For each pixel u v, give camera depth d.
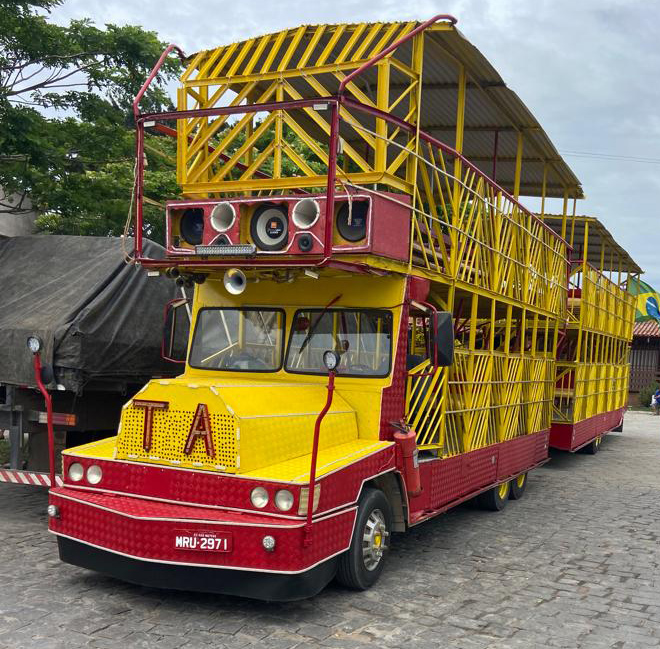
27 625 4.75
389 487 6.19
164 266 6.31
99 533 5.12
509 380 9.55
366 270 5.76
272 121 6.91
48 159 10.51
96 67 11.34
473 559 6.84
